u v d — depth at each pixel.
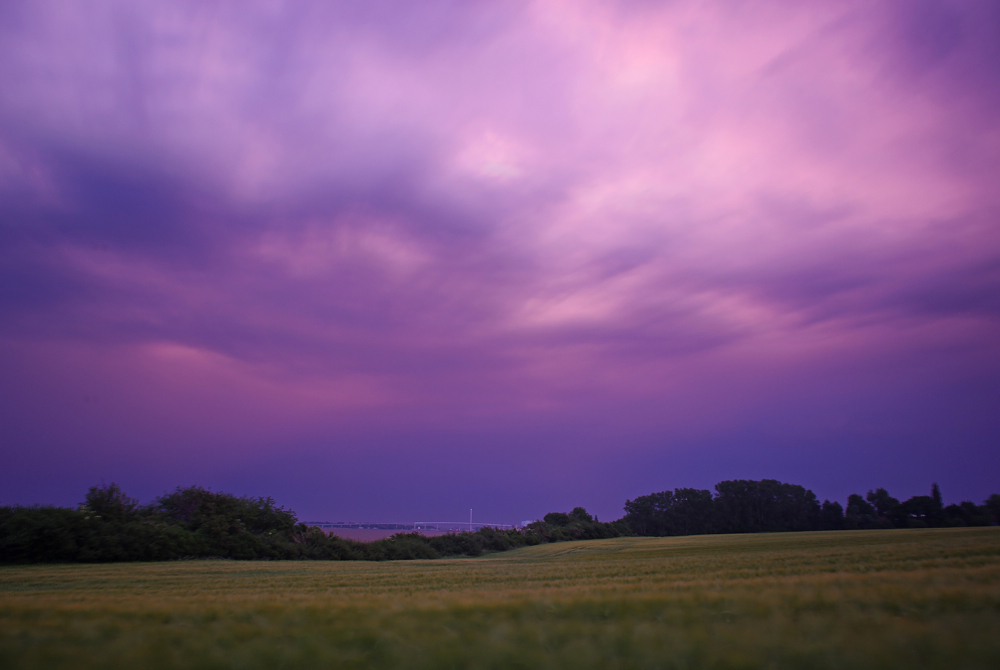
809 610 10.52
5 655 7.90
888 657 7.48
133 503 58.47
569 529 128.88
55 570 37.28
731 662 7.52
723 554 42.38
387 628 9.58
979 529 77.31
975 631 8.47
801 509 172.12
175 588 22.56
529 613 10.80
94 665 7.67
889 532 81.12
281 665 7.77
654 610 10.94
